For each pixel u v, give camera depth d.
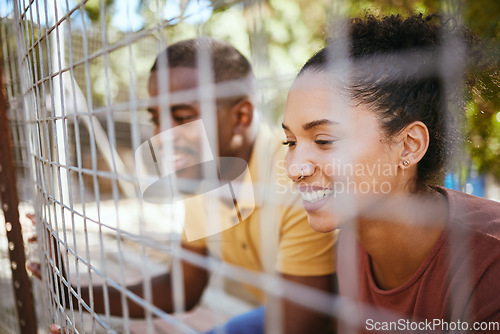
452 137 0.67
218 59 0.89
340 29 0.44
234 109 0.90
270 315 0.79
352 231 0.65
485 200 0.68
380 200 0.64
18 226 1.01
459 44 0.63
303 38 2.24
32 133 0.92
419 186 0.67
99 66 2.95
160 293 1.11
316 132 0.62
